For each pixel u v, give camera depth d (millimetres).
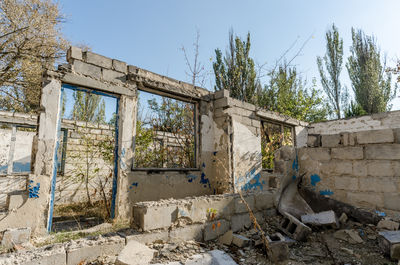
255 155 6492
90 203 6621
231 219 3801
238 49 12586
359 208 4445
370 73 17875
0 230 2973
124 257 2398
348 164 4918
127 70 4746
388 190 4410
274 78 12461
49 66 10562
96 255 2551
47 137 3623
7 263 2055
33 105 11586
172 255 2691
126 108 4559
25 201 3236
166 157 6625
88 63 4188
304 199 4977
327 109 15484
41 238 3170
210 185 5828
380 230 3844
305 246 3412
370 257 3074
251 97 12406
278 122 7770
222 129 5941
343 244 3494
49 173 3562
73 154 7691
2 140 7602
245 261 2869
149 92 5184
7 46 9555
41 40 9766
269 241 2977
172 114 6754
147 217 2938
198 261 2609
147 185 4664
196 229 3361
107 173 8219
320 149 5312
